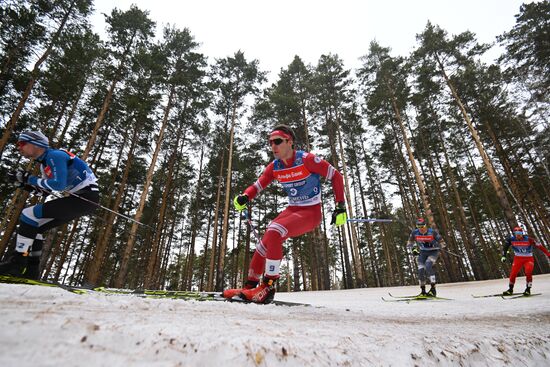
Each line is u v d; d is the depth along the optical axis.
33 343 0.52
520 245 6.18
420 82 18.59
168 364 0.55
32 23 13.12
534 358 1.23
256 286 2.62
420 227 6.48
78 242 24.52
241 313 1.50
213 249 17.73
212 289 17.02
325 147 21.75
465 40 16.95
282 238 2.44
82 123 17.81
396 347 0.95
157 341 0.64
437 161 23.77
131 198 23.97
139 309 1.20
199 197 26.09
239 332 0.84
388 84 19.03
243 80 20.42
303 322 1.32
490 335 1.33
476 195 25.53
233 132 19.14
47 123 15.89
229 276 32.66
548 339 1.46
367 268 35.22
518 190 18.44
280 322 1.23
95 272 13.45
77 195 2.66
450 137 22.73
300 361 0.70
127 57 15.89
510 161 19.95
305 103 21.64
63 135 15.16
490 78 18.70
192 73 18.72
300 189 2.65
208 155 23.31
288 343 0.77
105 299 1.27
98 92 16.80
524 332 1.51
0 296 1.05
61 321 0.65
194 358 0.60
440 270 22.08
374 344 0.94
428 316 2.37
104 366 0.49
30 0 13.40
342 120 22.45
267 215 23.77
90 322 0.69
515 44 15.95
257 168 22.03
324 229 23.27
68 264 23.59
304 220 2.52
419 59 18.30
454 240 20.62
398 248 32.91
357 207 26.88
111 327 0.67
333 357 0.77
